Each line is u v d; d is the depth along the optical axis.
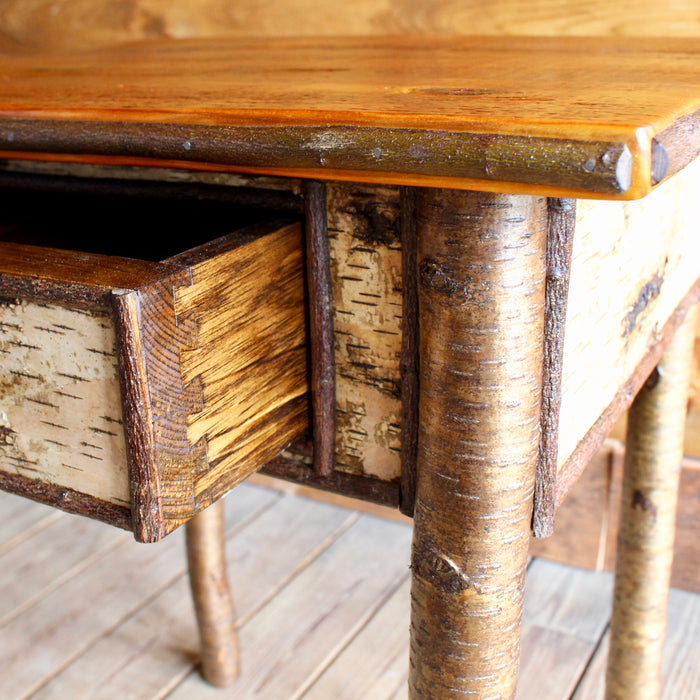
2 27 1.38
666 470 0.88
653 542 0.89
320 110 0.46
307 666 1.08
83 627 1.17
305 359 0.57
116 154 0.52
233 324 0.50
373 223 0.51
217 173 0.58
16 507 1.44
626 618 0.91
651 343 0.73
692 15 0.99
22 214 0.70
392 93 0.54
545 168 0.38
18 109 0.56
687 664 1.06
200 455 0.49
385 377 0.55
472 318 0.47
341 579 1.23
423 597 0.53
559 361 0.50
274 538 1.33
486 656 0.53
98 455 0.48
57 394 0.48
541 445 0.52
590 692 1.02
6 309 0.48
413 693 0.56
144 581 1.26
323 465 0.59
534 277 0.47
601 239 0.56
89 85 0.68
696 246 0.81
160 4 1.27
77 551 1.33
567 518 1.22
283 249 0.53
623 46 0.81
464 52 0.81
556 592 1.20
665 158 0.39
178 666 1.09
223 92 0.59
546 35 1.05
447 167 0.41
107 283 0.44
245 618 1.16
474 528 0.50
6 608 1.20
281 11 1.20
